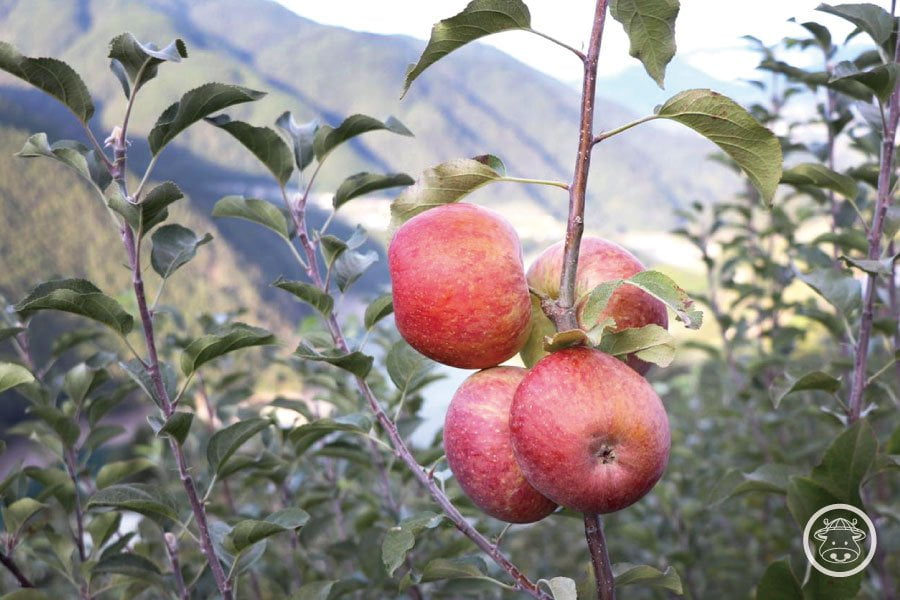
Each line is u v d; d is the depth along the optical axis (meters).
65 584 3.24
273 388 4.96
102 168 1.97
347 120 2.19
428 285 1.34
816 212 4.50
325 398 3.16
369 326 2.11
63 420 2.55
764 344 5.48
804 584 1.75
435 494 1.78
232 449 2.09
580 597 1.58
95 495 1.92
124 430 3.12
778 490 2.25
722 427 5.73
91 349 4.22
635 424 1.19
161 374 1.99
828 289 2.30
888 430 4.36
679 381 7.18
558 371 1.21
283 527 1.88
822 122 3.68
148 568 2.23
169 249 2.04
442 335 1.35
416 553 3.16
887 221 2.38
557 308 1.28
